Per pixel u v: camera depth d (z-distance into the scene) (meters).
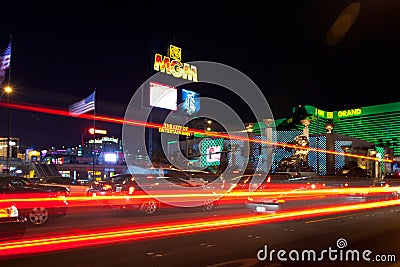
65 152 96.56
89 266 6.93
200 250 8.39
